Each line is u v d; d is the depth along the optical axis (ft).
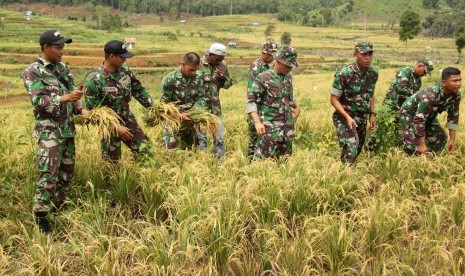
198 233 15.94
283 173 20.44
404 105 25.88
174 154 23.24
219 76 28.04
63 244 16.20
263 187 18.69
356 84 25.17
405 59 365.20
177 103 26.27
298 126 35.47
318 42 521.24
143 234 15.97
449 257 15.69
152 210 19.12
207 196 17.48
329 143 27.61
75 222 16.79
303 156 22.89
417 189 21.57
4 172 21.36
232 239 15.89
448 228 18.19
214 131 25.39
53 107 17.39
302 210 18.79
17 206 18.98
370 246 16.44
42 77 17.80
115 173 20.90
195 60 25.45
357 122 26.08
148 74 252.62
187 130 26.37
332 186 19.56
